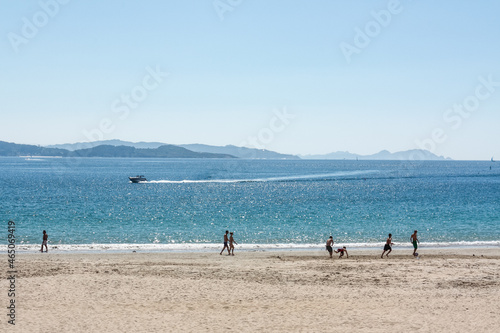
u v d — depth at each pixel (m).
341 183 142.75
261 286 20.34
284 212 64.19
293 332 14.77
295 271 23.81
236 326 15.27
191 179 164.12
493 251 33.41
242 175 197.50
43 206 71.19
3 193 97.62
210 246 36.12
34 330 14.41
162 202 80.50
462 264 26.12
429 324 15.52
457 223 52.03
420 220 54.81
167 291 19.25
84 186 124.50
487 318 16.11
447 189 116.06
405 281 21.55
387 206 72.62
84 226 49.38
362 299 18.42
